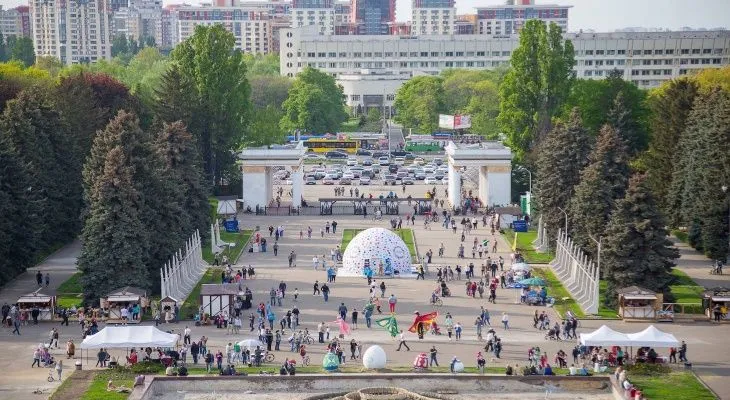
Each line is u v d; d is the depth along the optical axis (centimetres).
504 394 18325
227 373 18988
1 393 18438
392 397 17638
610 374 19012
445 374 18625
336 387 18475
